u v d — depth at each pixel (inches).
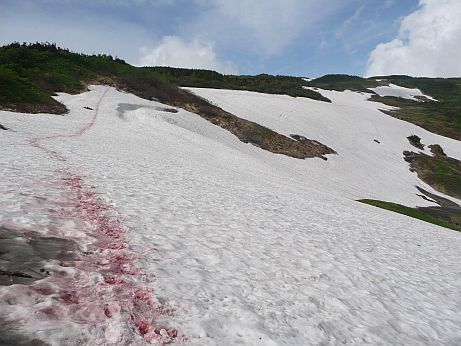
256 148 2410.2
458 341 336.8
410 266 550.0
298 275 398.6
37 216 381.4
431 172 3270.2
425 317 372.8
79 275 277.0
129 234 399.2
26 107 1587.1
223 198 719.1
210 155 1601.9
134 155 1045.8
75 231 368.2
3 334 191.2
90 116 1793.8
